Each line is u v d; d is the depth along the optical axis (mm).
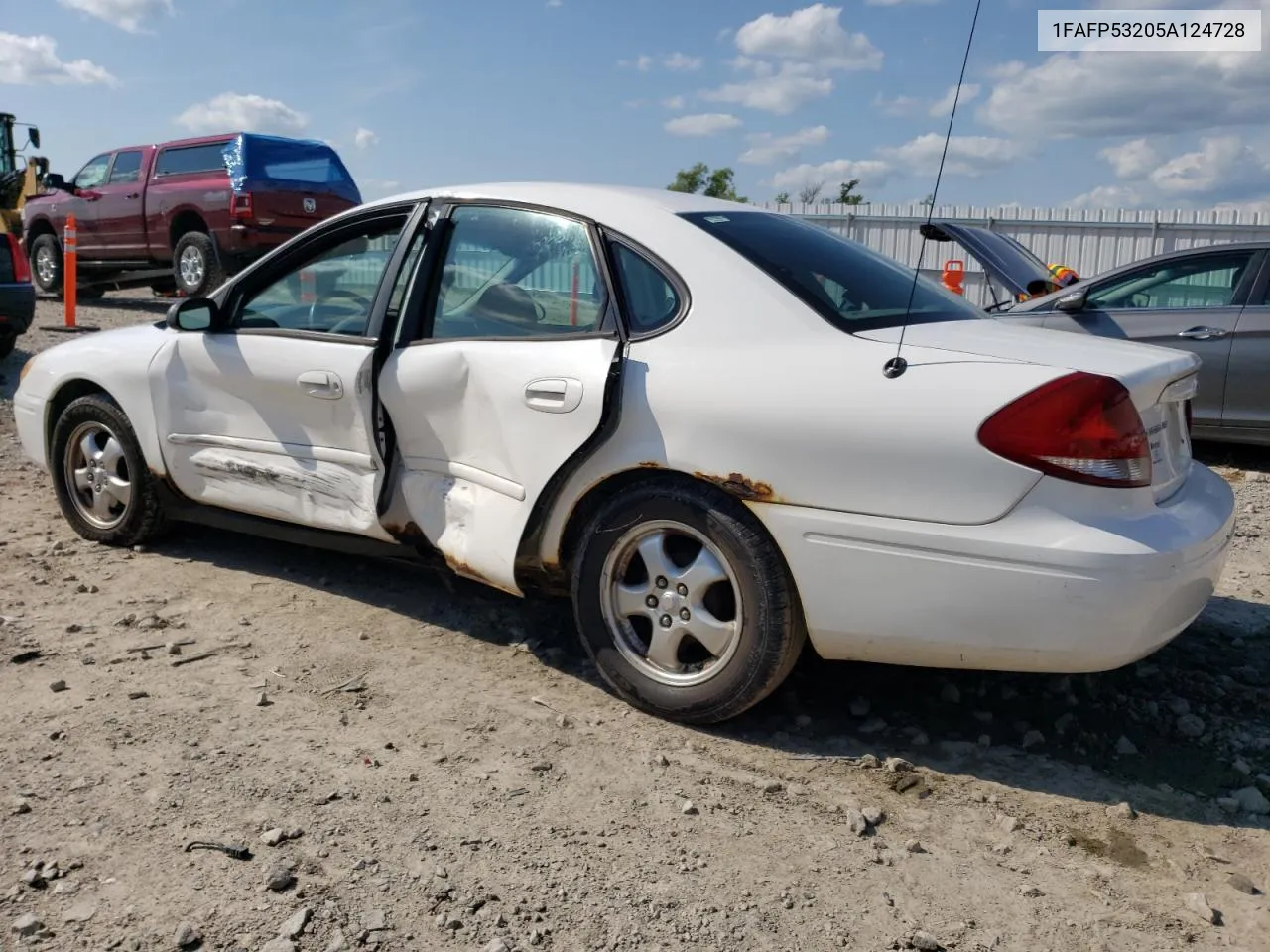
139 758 3197
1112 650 2910
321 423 4227
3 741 3273
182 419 4703
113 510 5141
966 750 3420
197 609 4406
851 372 3148
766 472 3193
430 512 3965
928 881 2729
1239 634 4395
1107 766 3344
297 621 4312
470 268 4004
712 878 2707
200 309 4555
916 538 3018
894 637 3119
